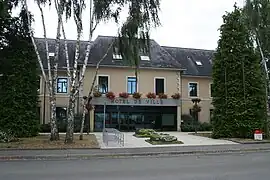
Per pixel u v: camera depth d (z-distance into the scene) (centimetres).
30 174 1014
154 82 3669
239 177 945
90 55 3569
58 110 3475
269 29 2812
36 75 2692
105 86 3528
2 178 936
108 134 2328
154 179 916
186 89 3941
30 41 2586
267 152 1794
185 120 3825
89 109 3016
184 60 4212
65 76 3491
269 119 2880
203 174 1002
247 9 2803
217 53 2831
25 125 2542
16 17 2295
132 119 3559
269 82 2894
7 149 1730
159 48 3944
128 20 2091
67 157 1520
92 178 935
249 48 2723
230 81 2680
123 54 2181
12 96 2542
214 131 2681
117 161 1378
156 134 2559
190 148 1861
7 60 2500
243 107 2611
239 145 2064
